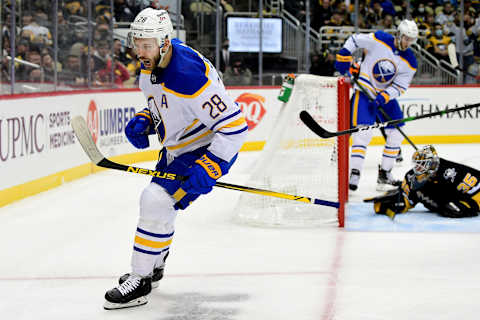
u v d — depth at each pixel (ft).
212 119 10.05
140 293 10.82
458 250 14.88
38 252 15.14
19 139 22.56
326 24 42.78
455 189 18.38
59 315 10.49
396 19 44.80
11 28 24.57
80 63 30.76
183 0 38.96
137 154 33.58
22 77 25.62
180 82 9.81
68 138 26.71
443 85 41.68
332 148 17.74
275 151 18.38
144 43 9.56
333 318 10.25
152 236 10.68
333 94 17.76
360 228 17.38
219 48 39.70
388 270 13.16
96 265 13.87
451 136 42.06
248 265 13.62
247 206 18.31
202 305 10.96
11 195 22.04
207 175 10.11
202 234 16.76
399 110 24.25
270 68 40.91
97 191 24.45
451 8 44.14
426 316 10.30
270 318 10.28
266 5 40.40
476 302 11.01
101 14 32.76
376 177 28.22
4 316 10.48
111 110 31.14
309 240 15.98
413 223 17.99
